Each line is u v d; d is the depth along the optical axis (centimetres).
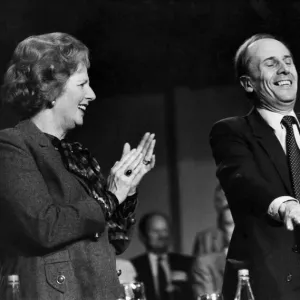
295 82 424
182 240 901
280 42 432
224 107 916
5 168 349
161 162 920
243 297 326
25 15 823
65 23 849
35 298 338
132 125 924
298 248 391
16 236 345
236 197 402
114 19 881
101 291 349
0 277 345
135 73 917
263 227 399
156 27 899
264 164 405
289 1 834
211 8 883
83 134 923
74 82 375
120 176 373
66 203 356
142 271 822
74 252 350
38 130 366
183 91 921
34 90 368
